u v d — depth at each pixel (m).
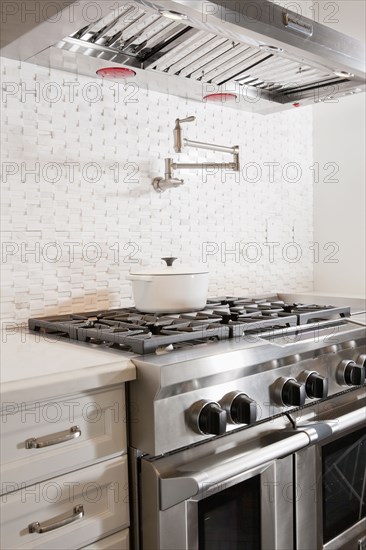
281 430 1.27
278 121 2.36
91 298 1.73
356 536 1.50
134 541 1.09
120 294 1.81
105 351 1.16
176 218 1.98
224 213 2.15
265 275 2.32
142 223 1.87
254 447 1.18
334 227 2.44
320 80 1.85
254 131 2.26
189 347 1.18
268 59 1.60
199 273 1.54
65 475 0.99
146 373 1.03
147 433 1.03
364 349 1.51
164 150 1.93
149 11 1.22
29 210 1.58
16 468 0.92
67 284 1.67
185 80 1.77
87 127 1.71
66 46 1.47
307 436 1.23
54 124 1.63
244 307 1.68
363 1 2.24
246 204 2.23
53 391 0.94
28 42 1.43
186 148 2.01
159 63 1.62
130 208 1.83
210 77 1.77
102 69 1.64
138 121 1.84
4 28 1.36
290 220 2.43
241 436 1.19
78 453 1.00
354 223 2.36
